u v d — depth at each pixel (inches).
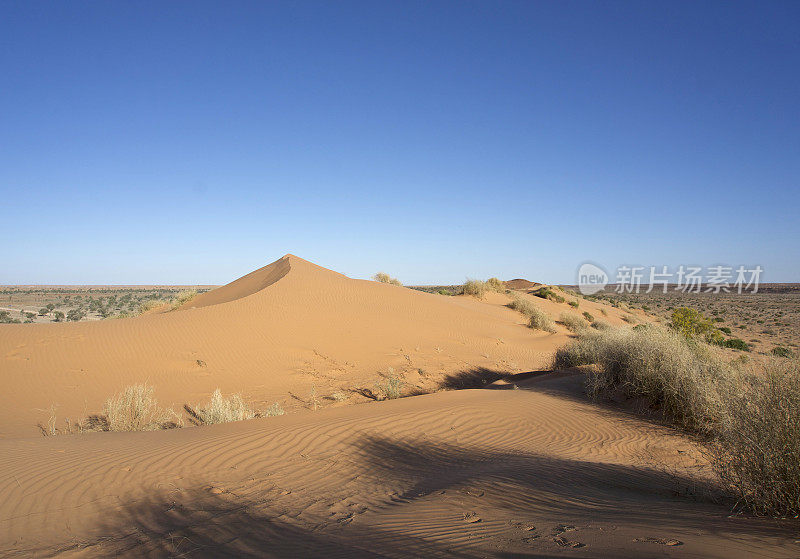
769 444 191.0
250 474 281.0
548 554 140.8
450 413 418.6
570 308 1843.0
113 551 175.9
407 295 1216.2
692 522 171.6
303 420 393.1
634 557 131.5
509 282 3137.3
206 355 715.4
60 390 565.9
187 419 509.4
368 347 852.6
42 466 284.0
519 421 414.9
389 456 323.3
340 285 1144.8
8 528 202.5
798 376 204.2
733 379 282.0
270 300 963.3
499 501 219.9
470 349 933.8
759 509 191.6
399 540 168.4
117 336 725.3
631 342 516.1
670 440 372.2
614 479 263.7
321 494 248.4
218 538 184.9
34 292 5378.9
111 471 277.9
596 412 449.4
